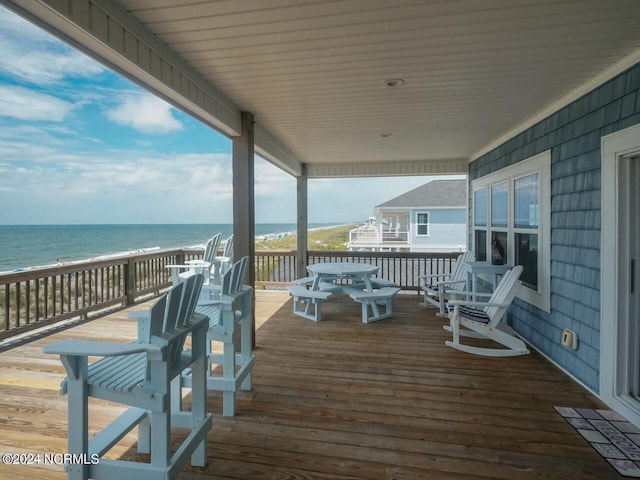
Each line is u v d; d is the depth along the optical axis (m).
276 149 5.21
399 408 2.58
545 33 2.21
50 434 2.24
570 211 3.21
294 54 2.50
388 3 1.91
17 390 2.83
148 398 1.57
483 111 3.77
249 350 2.85
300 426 2.34
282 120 4.13
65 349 1.48
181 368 1.77
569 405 2.63
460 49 2.42
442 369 3.29
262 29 2.18
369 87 3.11
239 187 3.80
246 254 3.80
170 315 1.66
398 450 2.10
